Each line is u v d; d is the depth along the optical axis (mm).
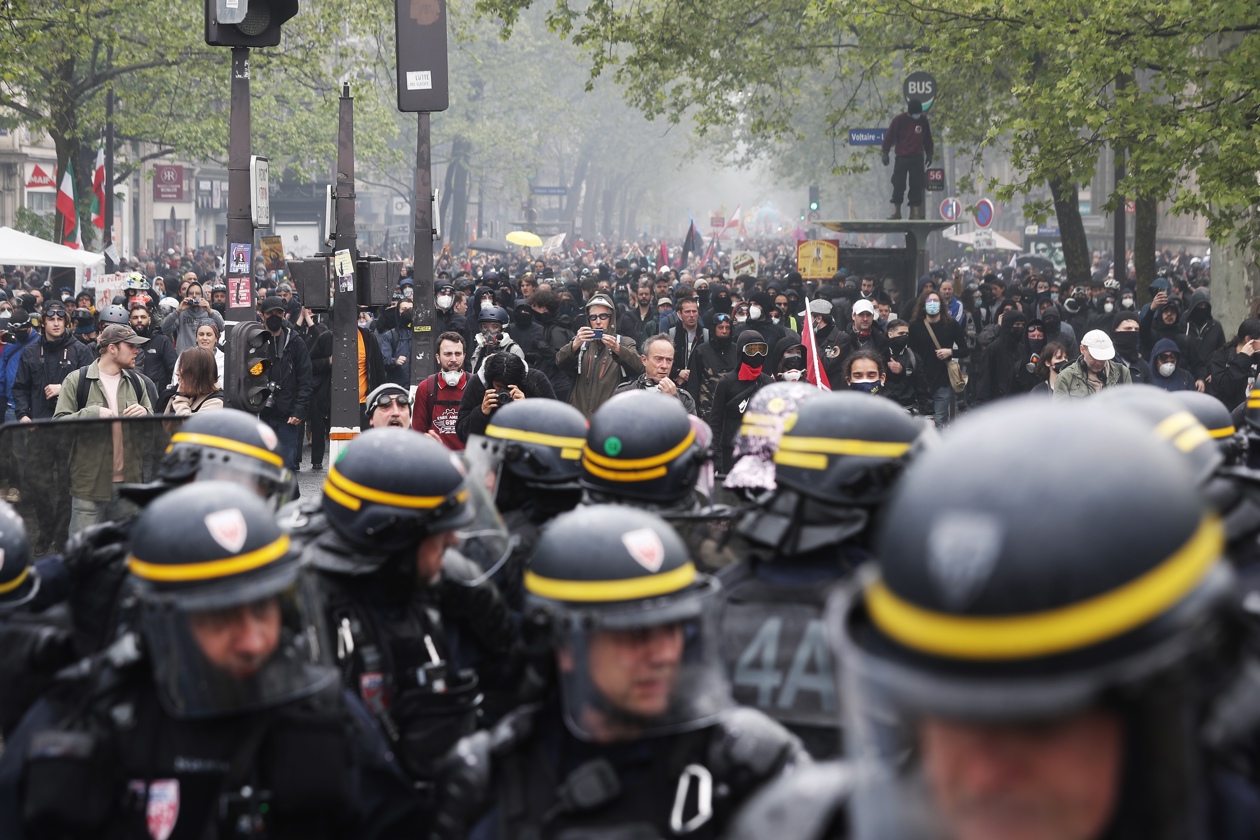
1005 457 2146
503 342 23922
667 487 8680
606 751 5289
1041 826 2199
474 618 7867
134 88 83188
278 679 5715
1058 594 2051
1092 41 33938
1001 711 2082
